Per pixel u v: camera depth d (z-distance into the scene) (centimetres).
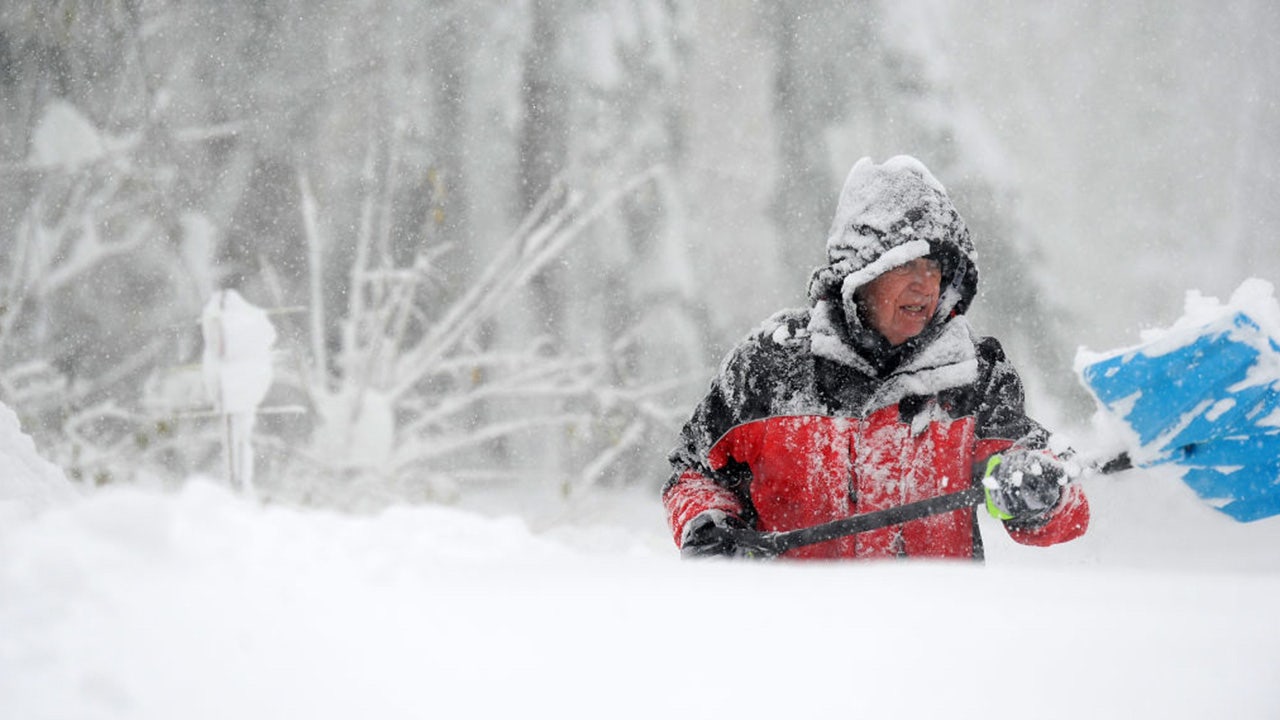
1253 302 984
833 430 1199
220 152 4647
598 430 3878
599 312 4441
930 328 1225
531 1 4641
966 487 1189
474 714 464
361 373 3600
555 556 798
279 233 4644
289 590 557
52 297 4147
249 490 2525
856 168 1259
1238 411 968
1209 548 2053
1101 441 1030
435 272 4150
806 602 629
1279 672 580
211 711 439
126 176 4294
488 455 4384
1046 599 663
